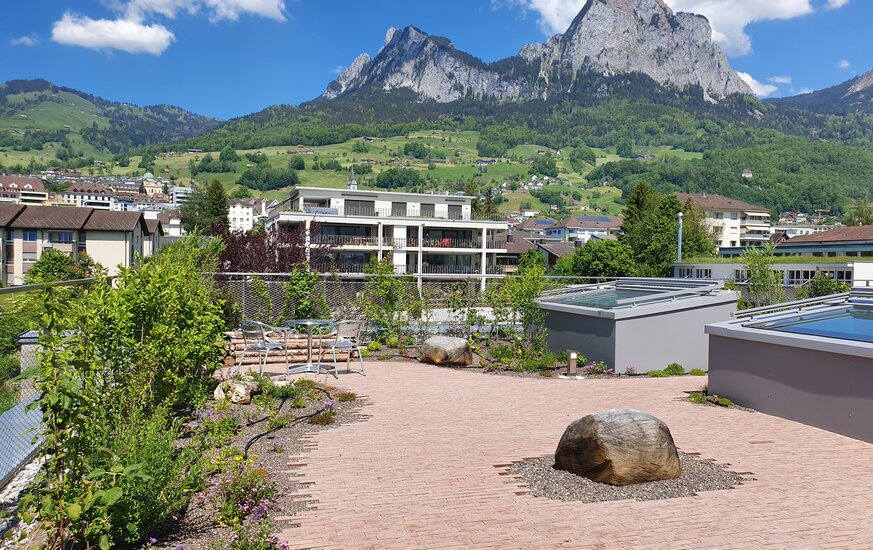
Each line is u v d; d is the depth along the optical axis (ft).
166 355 22.86
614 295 53.88
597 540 15.60
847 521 16.98
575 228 419.95
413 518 16.99
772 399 30.17
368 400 32.68
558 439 25.31
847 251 167.94
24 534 14.02
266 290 52.13
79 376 16.58
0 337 21.09
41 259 104.22
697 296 45.70
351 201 178.40
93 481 14.08
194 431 23.73
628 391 36.27
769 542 15.56
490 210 317.63
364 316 54.65
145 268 23.62
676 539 15.70
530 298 53.11
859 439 25.82
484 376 41.37
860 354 25.57
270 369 41.29
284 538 15.61
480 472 21.04
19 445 21.56
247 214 465.47
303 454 22.90
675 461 20.38
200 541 15.43
